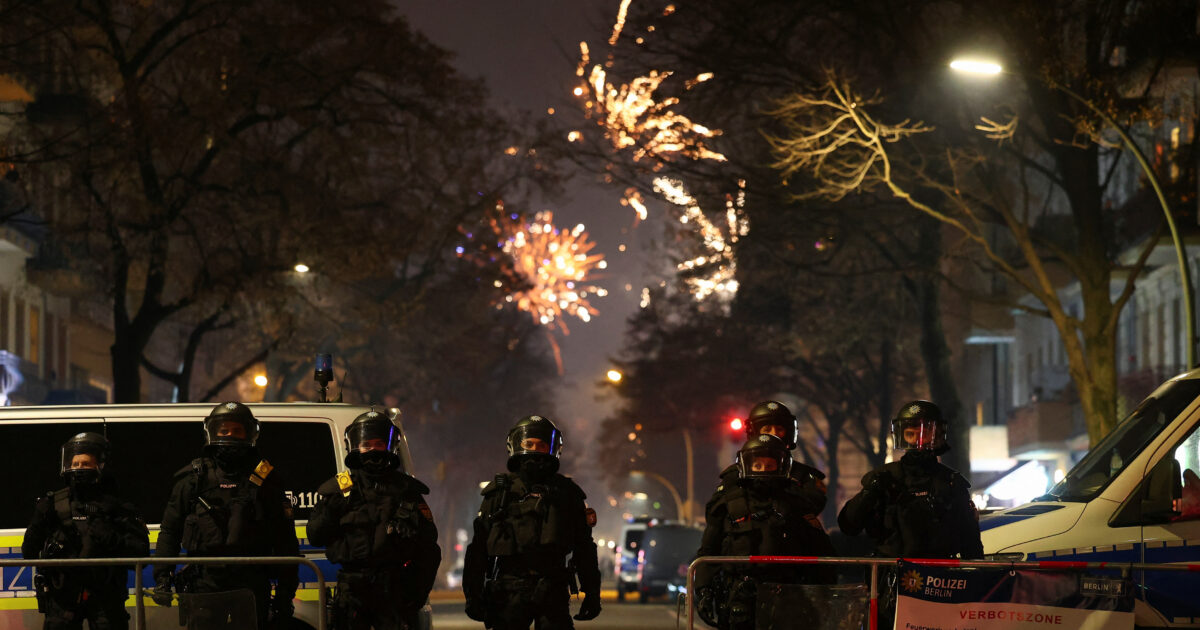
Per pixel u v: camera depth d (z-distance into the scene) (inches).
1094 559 374.0
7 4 1048.2
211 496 355.3
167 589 354.3
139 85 1172.5
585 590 362.9
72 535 360.2
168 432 430.6
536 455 353.4
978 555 361.4
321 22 1293.1
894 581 349.4
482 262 1753.2
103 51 1221.1
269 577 360.8
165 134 1168.8
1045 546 376.5
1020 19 855.1
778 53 1034.7
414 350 2235.5
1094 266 914.7
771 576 353.1
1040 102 932.6
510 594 351.6
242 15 1269.7
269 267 1304.1
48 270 1706.4
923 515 355.9
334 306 1802.4
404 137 1409.9
